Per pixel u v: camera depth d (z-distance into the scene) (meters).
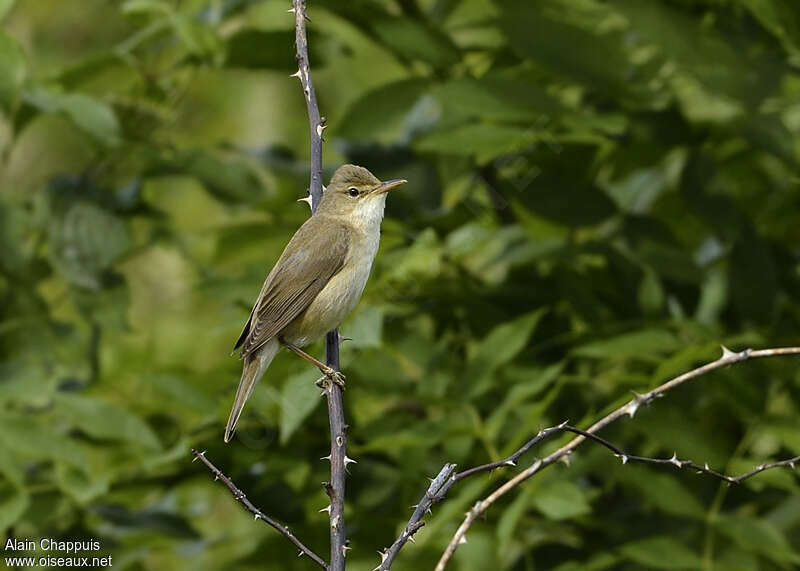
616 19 11.45
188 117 16.45
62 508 10.90
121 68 11.27
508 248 10.72
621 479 9.38
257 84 17.41
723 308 11.20
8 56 9.73
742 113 10.31
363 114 10.42
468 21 11.30
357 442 10.45
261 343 9.23
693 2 10.99
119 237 11.13
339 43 11.77
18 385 9.80
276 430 10.69
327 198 10.02
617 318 10.66
